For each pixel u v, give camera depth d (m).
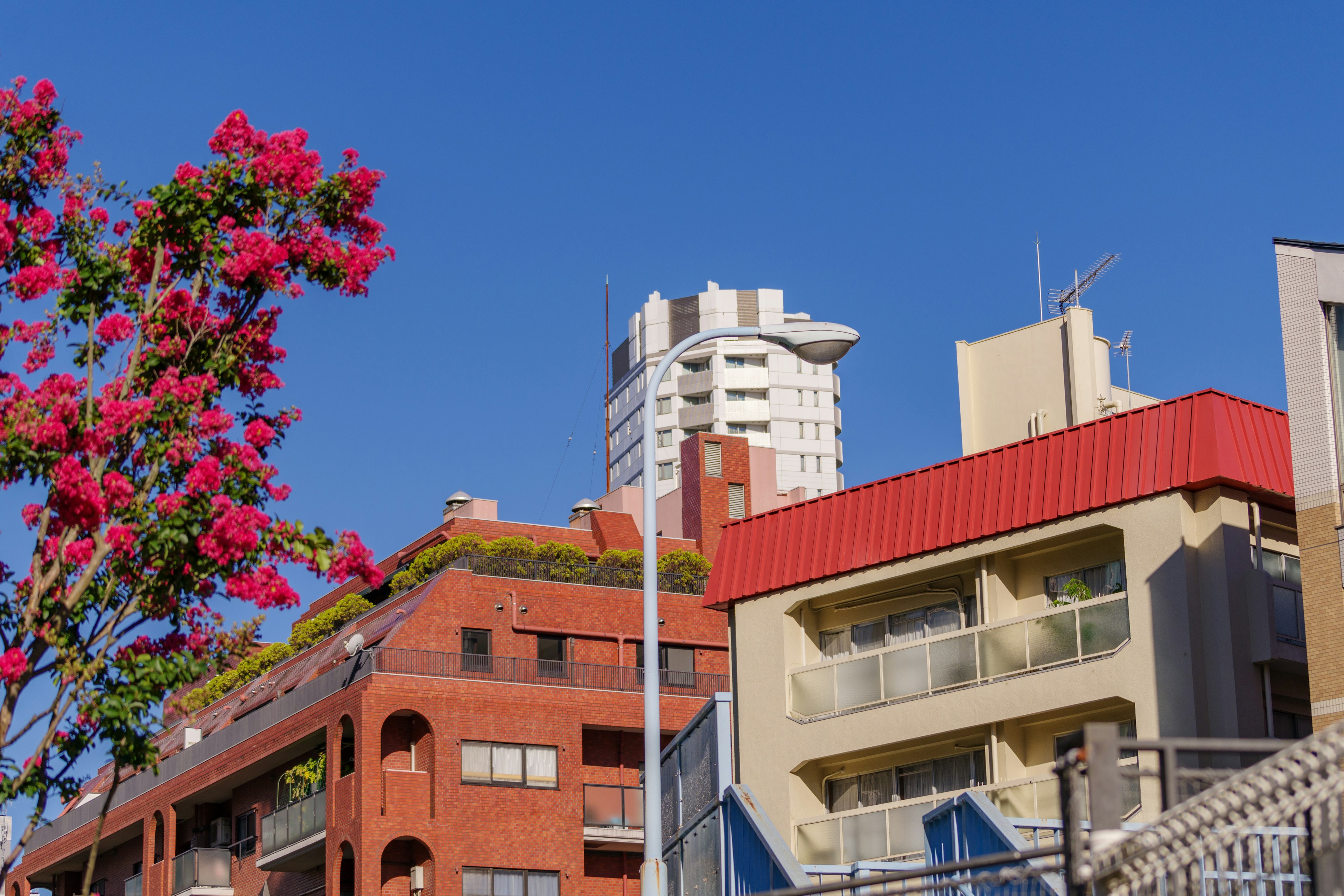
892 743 31.80
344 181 19.66
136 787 63.16
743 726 34.44
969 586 32.50
